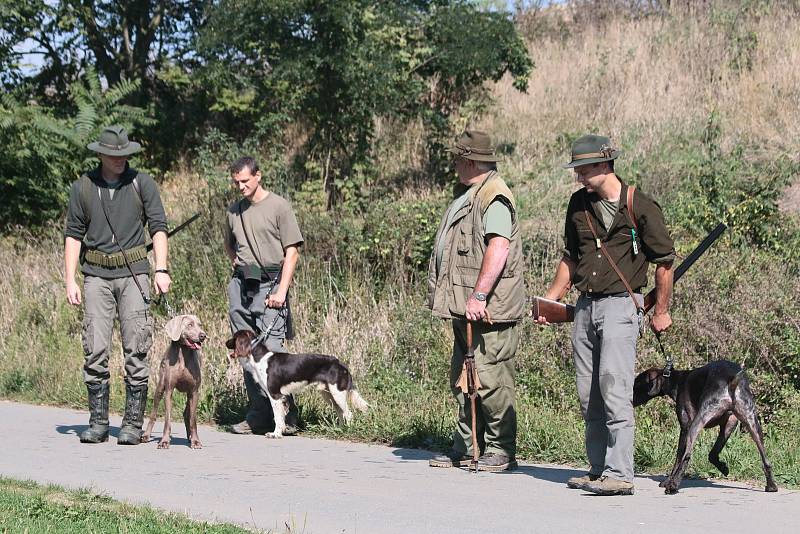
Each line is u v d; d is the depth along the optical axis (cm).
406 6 1969
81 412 1295
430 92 2147
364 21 1884
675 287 1224
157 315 1603
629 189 774
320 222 1677
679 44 2361
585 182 778
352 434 1094
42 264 1900
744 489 805
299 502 748
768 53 2230
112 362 1450
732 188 1513
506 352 873
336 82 1927
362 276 1576
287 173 1970
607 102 2133
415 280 1564
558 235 1471
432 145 2012
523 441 1002
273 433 1098
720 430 832
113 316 1045
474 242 862
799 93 2002
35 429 1140
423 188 1919
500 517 694
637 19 2617
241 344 1102
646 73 2247
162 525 647
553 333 1234
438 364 1288
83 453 977
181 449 1011
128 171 1043
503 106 2239
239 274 1126
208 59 2208
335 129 1983
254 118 2302
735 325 1138
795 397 1051
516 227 869
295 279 1573
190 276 1678
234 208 1131
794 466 865
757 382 1076
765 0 2447
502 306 859
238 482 830
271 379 1092
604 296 779
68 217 1036
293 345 1388
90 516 676
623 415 770
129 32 2606
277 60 1953
